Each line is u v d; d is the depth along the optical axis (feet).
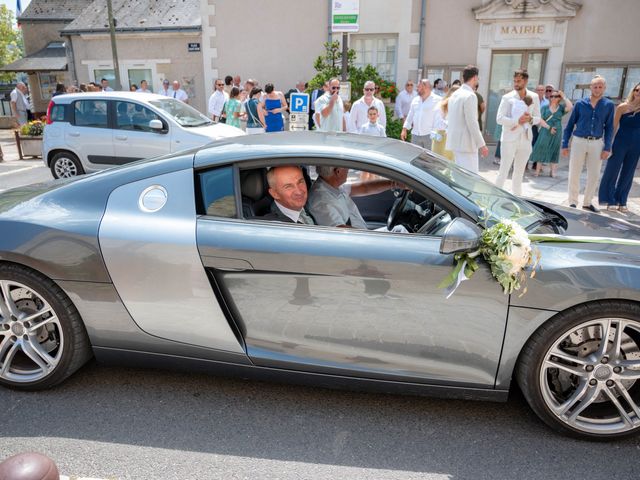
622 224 9.75
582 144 22.59
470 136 20.86
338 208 9.68
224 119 40.83
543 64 40.81
